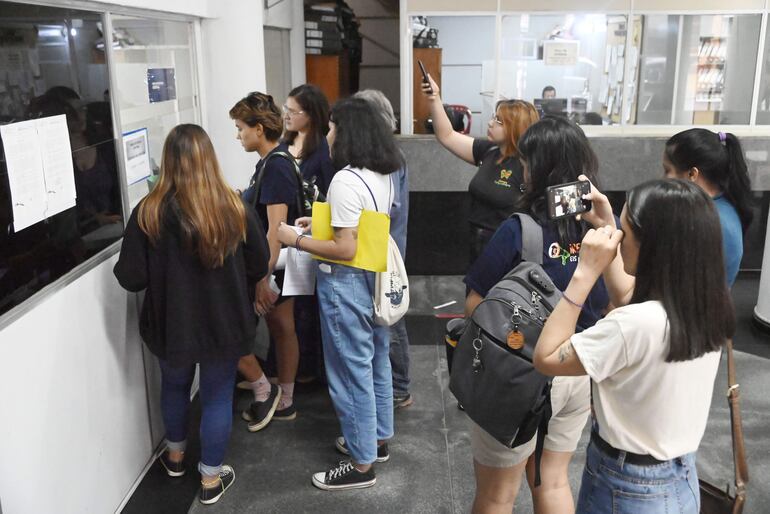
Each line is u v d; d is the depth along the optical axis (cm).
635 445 144
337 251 240
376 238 240
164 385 261
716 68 532
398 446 299
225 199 224
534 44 531
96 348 229
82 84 220
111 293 241
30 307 187
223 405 252
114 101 244
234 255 232
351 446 264
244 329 239
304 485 272
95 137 229
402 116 543
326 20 559
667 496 146
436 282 529
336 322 251
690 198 133
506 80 539
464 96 543
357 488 269
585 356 138
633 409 142
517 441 170
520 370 164
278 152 277
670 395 139
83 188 221
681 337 132
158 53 298
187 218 218
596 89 539
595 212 172
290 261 277
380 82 787
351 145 236
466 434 309
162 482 271
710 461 289
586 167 176
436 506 259
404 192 287
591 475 154
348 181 236
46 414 197
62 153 206
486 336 167
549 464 190
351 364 255
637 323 134
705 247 132
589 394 181
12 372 179
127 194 258
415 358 390
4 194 175
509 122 274
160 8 283
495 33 528
